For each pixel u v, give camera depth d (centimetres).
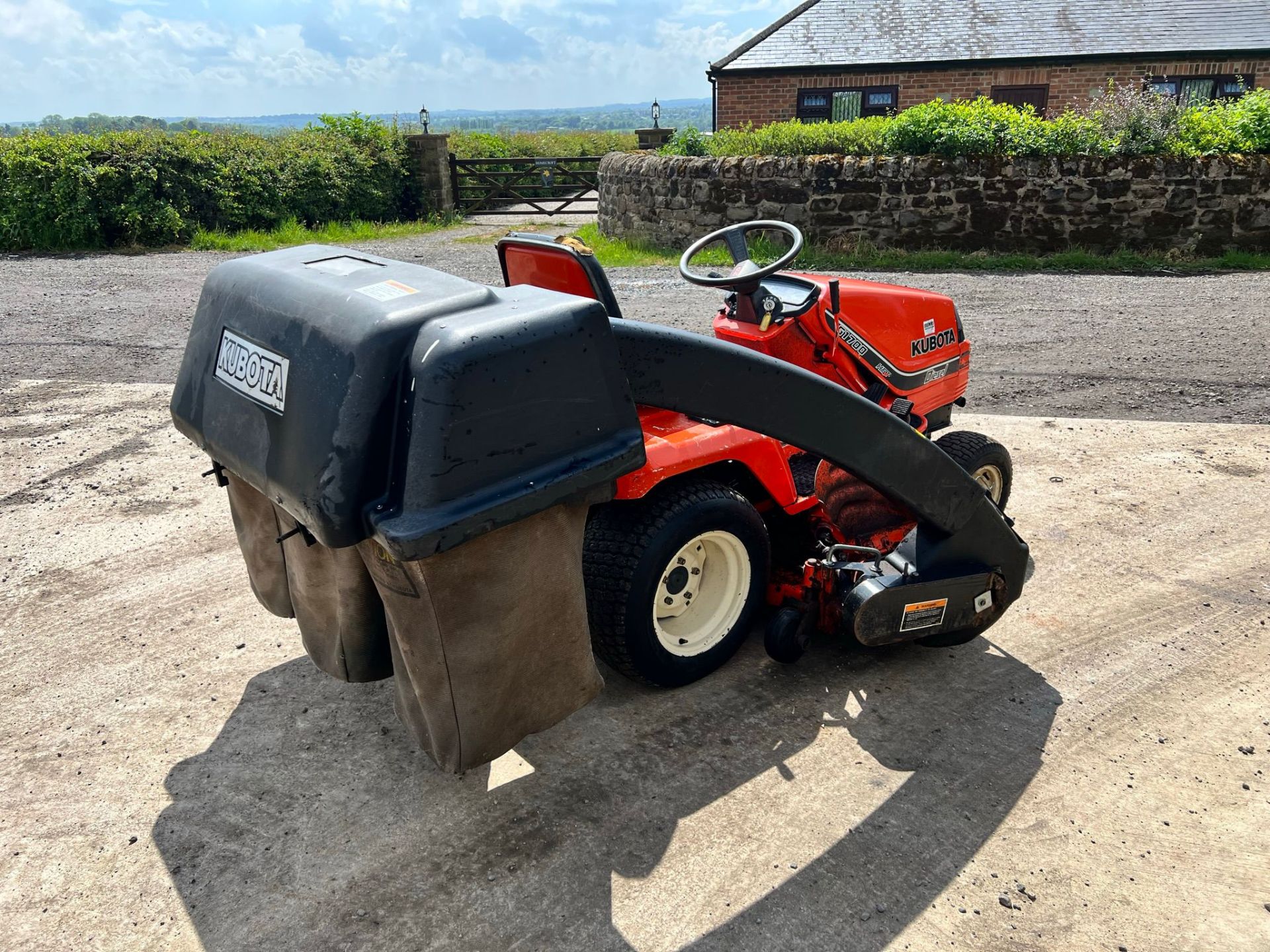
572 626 211
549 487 183
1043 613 337
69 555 392
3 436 536
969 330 751
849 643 320
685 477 279
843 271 1000
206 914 212
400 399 175
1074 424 530
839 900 213
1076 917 207
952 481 274
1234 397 570
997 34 1659
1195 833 232
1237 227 1013
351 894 218
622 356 204
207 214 1366
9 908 215
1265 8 1638
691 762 260
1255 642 315
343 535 178
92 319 837
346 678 249
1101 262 1011
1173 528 400
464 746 203
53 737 277
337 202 1504
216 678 305
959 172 1033
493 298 191
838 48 1673
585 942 203
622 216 1209
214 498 450
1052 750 264
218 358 221
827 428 244
